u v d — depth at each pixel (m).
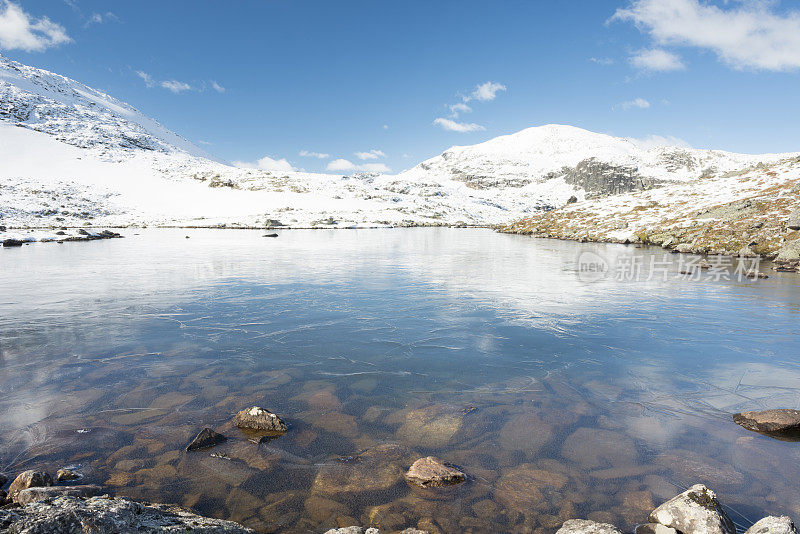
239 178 144.88
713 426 6.59
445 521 4.48
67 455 5.65
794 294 17.25
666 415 6.97
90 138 158.38
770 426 6.36
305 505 4.73
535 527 4.40
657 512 4.46
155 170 139.38
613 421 6.76
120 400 7.38
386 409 7.15
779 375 8.73
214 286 18.62
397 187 170.50
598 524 4.19
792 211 35.19
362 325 12.39
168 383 8.15
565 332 11.82
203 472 5.30
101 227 75.69
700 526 4.09
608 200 73.62
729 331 11.95
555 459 5.69
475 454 5.81
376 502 4.79
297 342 10.78
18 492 4.42
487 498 4.88
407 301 15.66
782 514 4.57
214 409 7.07
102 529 3.34
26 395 7.55
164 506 4.43
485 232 74.19
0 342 10.63
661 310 14.42
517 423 6.68
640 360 9.62
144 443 5.98
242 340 10.90
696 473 5.35
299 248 38.91
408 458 5.68
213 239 50.69
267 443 6.02
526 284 19.48
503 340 11.05
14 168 110.25
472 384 8.23
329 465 5.50
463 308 14.60
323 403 7.35
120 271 23.12
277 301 15.57
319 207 114.31
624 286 19.06
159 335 11.29
